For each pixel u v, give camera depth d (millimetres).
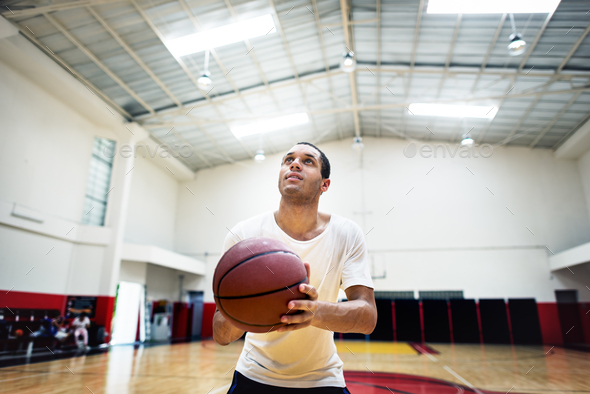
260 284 965
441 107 10992
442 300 12391
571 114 10672
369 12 8281
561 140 11938
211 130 12352
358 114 12812
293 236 1424
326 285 1396
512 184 12570
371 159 14234
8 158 8055
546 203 12148
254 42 9055
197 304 14445
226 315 1049
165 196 14148
